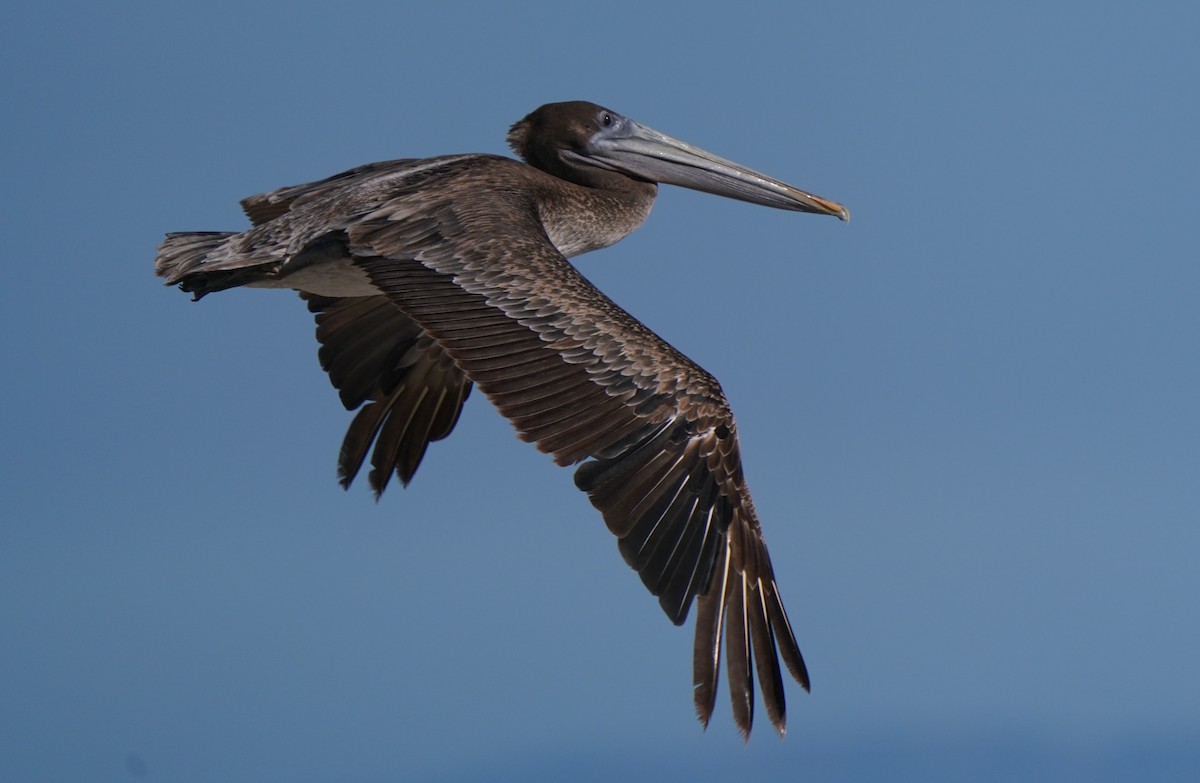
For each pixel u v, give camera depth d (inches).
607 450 405.4
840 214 601.9
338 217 487.5
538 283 435.8
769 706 398.9
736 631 401.1
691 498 403.9
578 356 416.5
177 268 505.7
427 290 444.8
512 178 532.7
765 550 408.2
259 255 492.7
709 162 605.6
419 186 499.2
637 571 396.8
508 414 413.7
